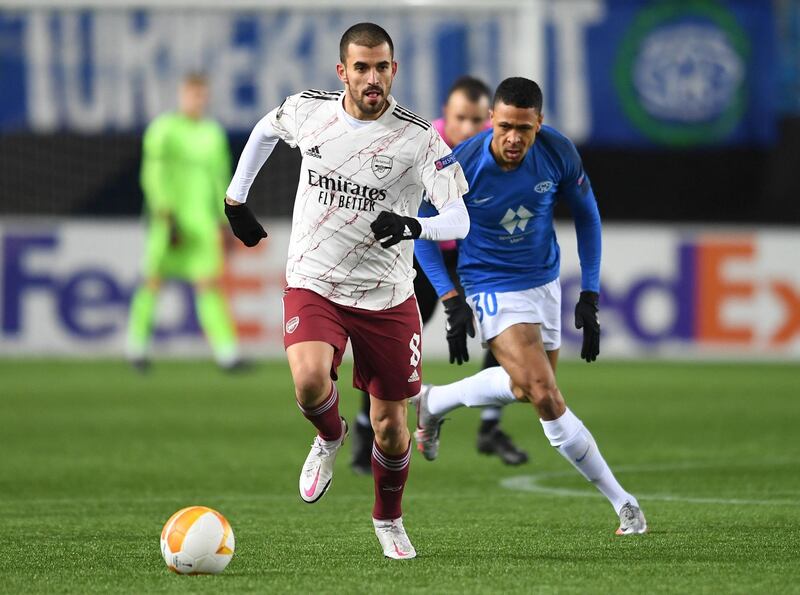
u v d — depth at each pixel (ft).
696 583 58.03
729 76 223.92
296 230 64.95
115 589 56.95
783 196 229.25
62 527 77.30
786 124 229.04
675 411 149.59
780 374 190.49
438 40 207.21
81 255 195.31
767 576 59.77
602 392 168.25
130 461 111.55
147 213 197.06
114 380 175.94
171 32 211.20
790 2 228.43
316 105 63.93
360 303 64.03
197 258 180.24
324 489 67.05
